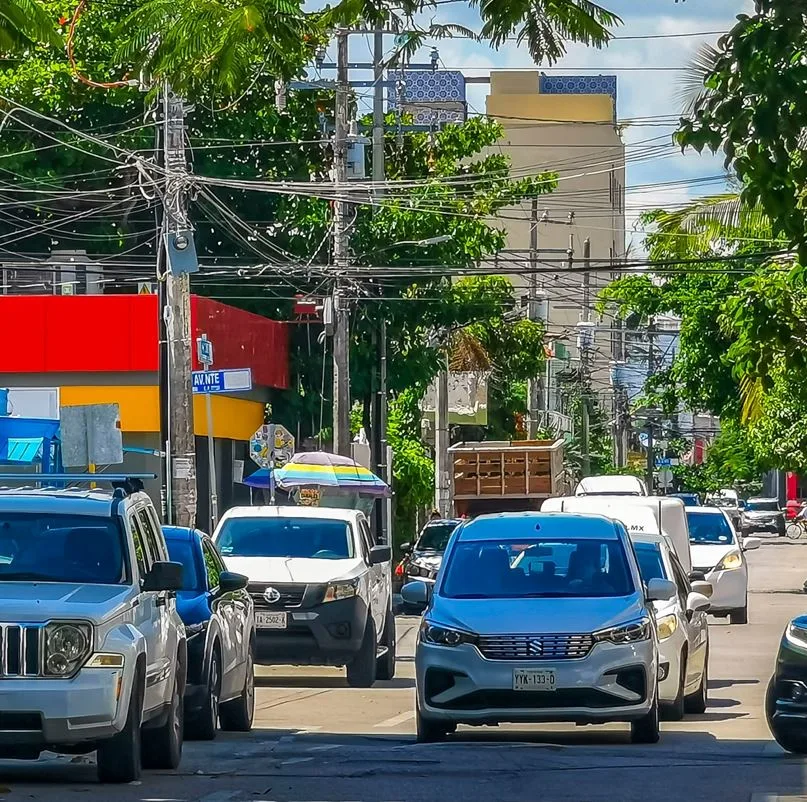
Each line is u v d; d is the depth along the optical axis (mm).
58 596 26016
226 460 89312
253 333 88938
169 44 20625
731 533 75750
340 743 33656
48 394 71875
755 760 29812
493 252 100625
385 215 96000
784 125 23219
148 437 77375
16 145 92375
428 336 104562
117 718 25547
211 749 32219
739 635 66438
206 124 95812
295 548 49906
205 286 98312
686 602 40812
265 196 97500
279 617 47031
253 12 20422
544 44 20812
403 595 34750
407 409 118812
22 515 28391
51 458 56219
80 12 24266
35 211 98250
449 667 31734
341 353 81062
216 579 37312
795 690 30688
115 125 93625
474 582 34094
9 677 25094
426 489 114688
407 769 28359
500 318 110562
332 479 73438
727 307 50812
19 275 96375
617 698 31625
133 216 98938
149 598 28141
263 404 94500
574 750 31500
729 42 23484
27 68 84250
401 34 21891
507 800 24609
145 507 30578
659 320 136750
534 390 148375
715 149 24312
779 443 97562
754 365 41781
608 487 89562
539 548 34719
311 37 21672
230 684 35719
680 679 38125
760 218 64062
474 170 102438
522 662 31422
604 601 32875
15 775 27812
